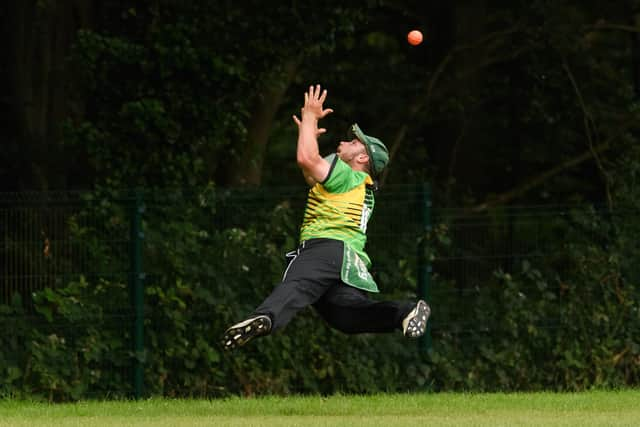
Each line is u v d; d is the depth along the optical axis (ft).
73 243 153.38
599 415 130.72
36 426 116.88
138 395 155.84
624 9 247.91
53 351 151.94
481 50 248.93
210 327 160.35
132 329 155.84
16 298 150.82
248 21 187.93
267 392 162.20
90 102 193.77
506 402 147.54
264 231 162.30
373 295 164.66
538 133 251.60
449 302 168.86
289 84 235.40
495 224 171.12
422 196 166.91
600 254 173.17
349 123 266.16
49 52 202.39
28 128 199.93
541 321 172.14
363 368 164.55
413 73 262.06
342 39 223.30
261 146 216.74
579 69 241.76
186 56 184.24
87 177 200.64
